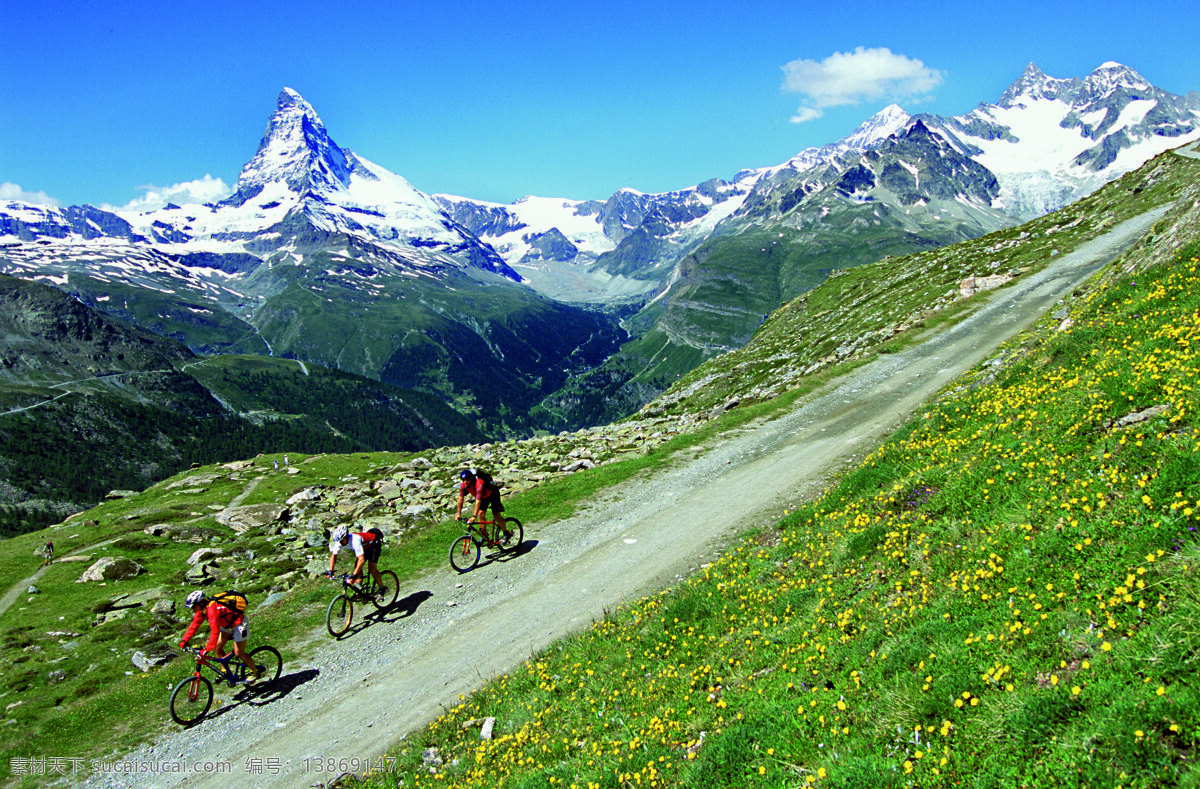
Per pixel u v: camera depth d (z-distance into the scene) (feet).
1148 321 58.80
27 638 85.35
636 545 78.38
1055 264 206.18
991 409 66.49
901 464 65.87
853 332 235.81
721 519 80.43
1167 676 20.45
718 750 29.27
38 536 144.56
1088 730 20.35
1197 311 50.75
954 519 42.75
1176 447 31.32
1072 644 24.77
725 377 266.16
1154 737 18.98
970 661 26.89
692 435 124.47
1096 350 61.52
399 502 121.60
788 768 26.68
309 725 55.88
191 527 128.26
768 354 314.55
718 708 34.55
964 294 204.33
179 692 60.59
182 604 93.81
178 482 184.55
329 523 119.96
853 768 23.68
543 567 77.71
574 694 45.91
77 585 103.91
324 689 61.16
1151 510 28.81
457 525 96.63
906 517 47.83
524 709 46.47
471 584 77.25
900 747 24.67
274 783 48.80
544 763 37.78
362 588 73.97
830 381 146.00
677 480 100.89
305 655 68.28
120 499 175.83
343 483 151.84
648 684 42.27
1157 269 73.10
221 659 62.13
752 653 40.01
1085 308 83.56
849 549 48.39
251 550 112.47
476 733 46.91
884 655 30.94
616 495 99.25
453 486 123.85
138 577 106.52
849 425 111.14
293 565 100.89
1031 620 27.32
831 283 440.45
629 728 36.83
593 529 86.94
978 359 133.80
